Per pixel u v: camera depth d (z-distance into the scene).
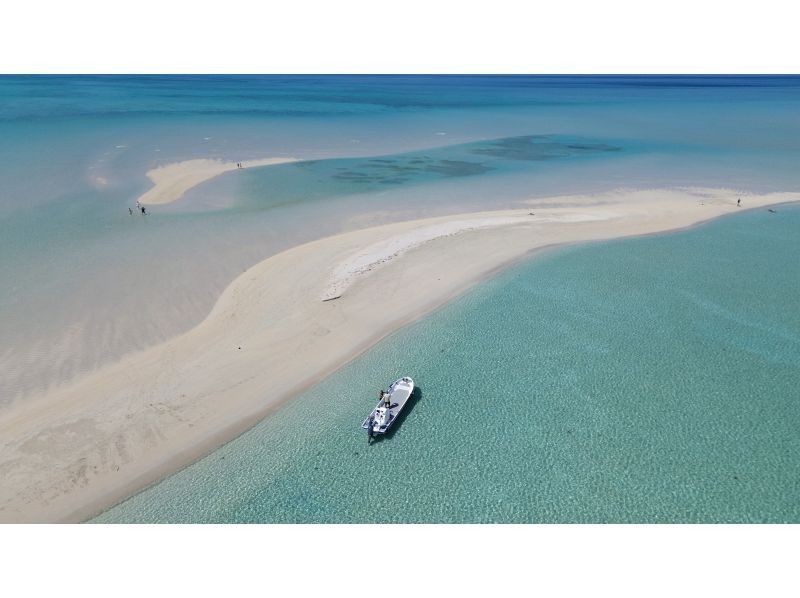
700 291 44.78
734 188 76.25
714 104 182.75
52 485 25.36
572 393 32.56
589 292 44.59
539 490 25.84
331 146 101.38
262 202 66.56
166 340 36.62
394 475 26.83
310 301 42.00
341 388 32.91
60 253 48.88
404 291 44.03
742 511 24.52
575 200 70.75
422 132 119.88
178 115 135.62
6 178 71.81
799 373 34.19
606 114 154.62
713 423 30.00
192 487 25.83
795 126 129.75
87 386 31.86
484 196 71.81
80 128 111.62
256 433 29.25
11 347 34.97
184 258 48.69
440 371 34.59
